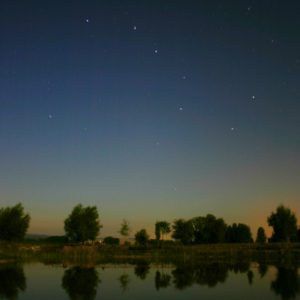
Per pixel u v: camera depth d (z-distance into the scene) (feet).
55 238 407.23
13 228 333.21
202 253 306.55
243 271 190.60
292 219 391.45
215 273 181.88
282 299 113.29
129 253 305.53
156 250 318.04
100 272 188.65
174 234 385.70
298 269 199.62
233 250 312.71
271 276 168.55
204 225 392.47
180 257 287.28
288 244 349.82
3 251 288.51
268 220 401.29
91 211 372.79
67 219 371.35
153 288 135.13
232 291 128.16
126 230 376.48
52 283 148.25
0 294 123.85
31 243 353.10
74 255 289.53
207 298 116.47
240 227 418.72
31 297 118.93
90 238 368.07
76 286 140.36
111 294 123.65
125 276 170.81
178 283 147.64
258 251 310.24
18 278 164.35
